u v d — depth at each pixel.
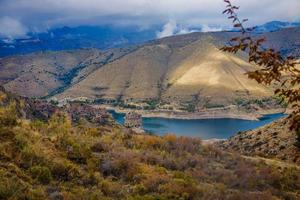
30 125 37.38
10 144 28.08
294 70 8.67
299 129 9.05
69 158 31.77
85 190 25.05
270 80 8.79
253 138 82.88
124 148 40.41
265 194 31.55
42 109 101.69
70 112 123.19
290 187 39.28
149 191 27.84
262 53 8.80
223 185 31.70
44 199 21.94
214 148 49.19
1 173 23.14
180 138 49.53
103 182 27.09
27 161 27.03
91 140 39.28
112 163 31.88
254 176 37.22
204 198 27.33
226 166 41.25
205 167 38.84
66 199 22.42
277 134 77.38
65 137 34.91
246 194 29.64
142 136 50.50
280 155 65.19
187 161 39.50
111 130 54.88
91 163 30.86
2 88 91.62
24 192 21.84
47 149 31.06
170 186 28.00
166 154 41.09
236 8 9.04
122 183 29.42
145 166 33.66
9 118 34.22
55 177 26.73
